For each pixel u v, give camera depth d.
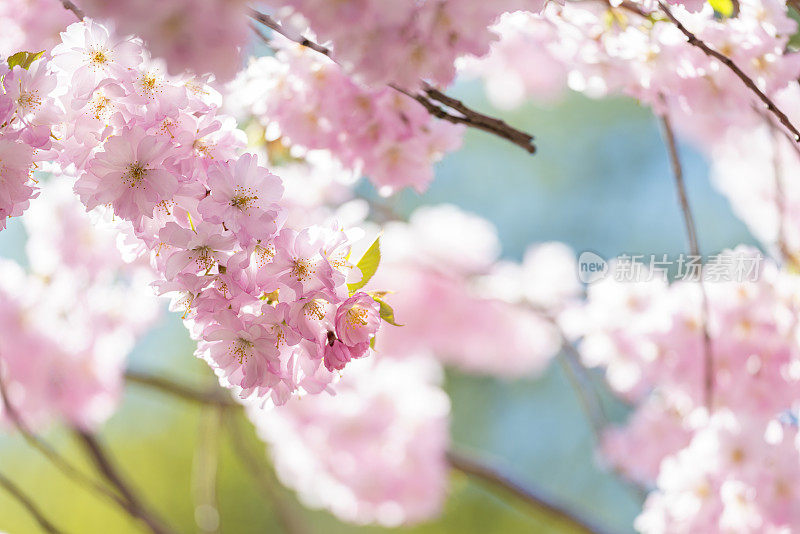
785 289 1.62
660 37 1.40
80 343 2.05
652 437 2.03
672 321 1.73
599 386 3.58
